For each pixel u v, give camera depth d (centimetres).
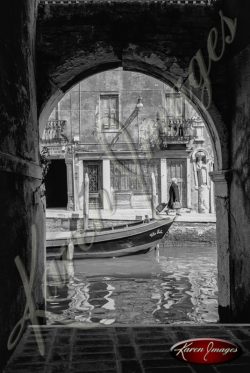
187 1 654
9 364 413
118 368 401
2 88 418
